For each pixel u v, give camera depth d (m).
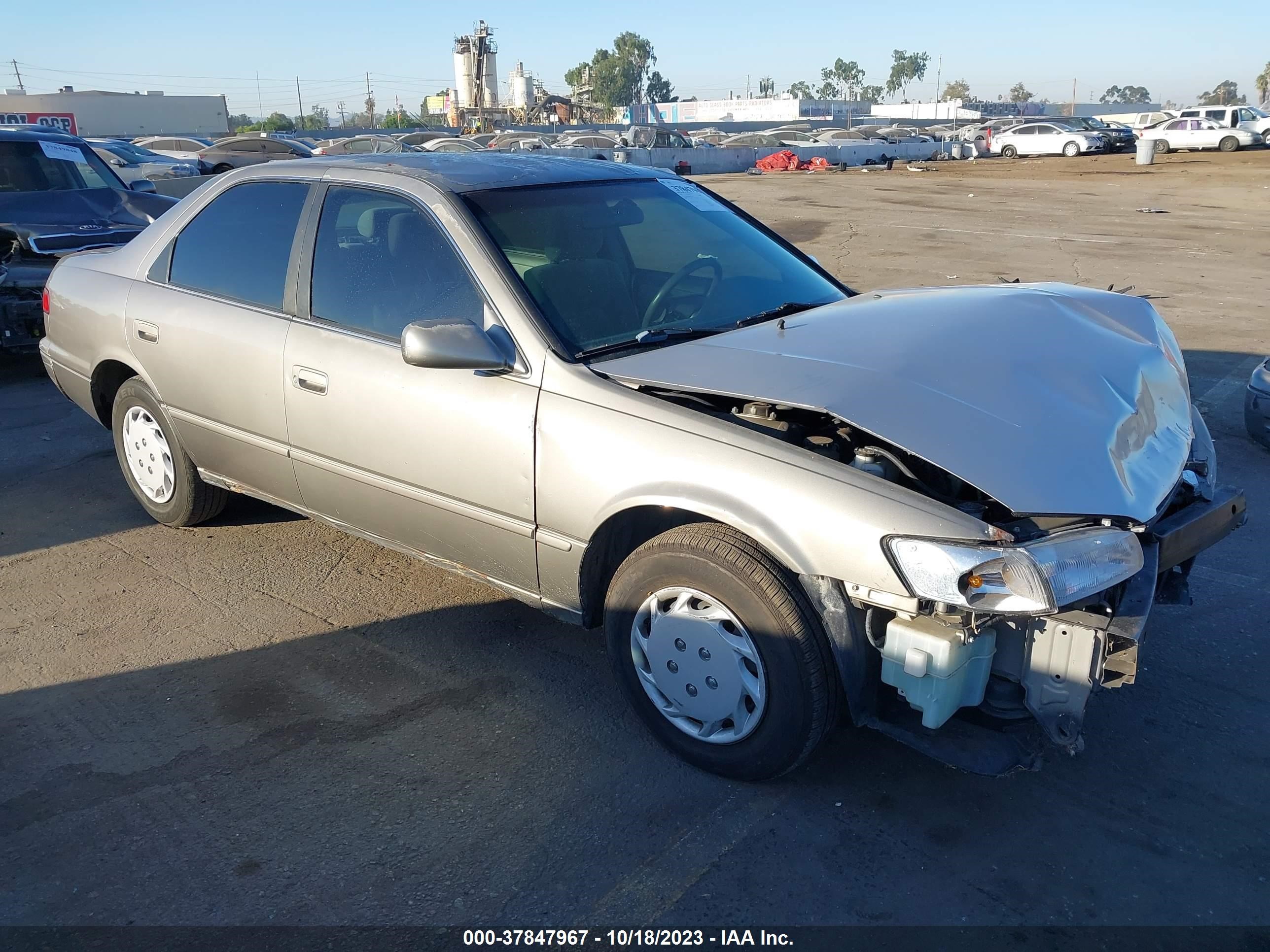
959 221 17.41
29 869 2.63
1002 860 2.63
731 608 2.73
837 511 2.53
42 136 8.66
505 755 3.09
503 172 3.70
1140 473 2.73
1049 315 3.37
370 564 4.45
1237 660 3.59
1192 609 3.95
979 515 2.56
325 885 2.57
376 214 3.57
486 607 4.05
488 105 90.69
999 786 2.92
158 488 4.67
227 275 4.05
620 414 2.90
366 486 3.59
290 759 3.08
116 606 4.06
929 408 2.63
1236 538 4.61
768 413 2.80
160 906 2.50
